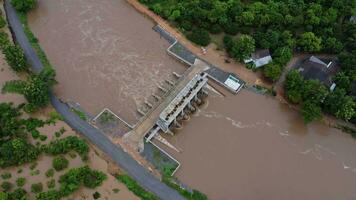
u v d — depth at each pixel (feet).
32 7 475.31
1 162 356.18
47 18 478.18
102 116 398.62
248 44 424.87
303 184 372.38
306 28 462.19
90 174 357.61
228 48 446.60
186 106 409.69
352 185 374.84
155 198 351.46
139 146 380.17
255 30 465.06
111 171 364.79
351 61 425.28
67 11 486.38
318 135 403.95
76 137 378.12
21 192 343.26
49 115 396.16
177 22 474.08
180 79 423.64
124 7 494.18
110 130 390.01
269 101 423.64
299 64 445.78
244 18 459.32
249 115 413.80
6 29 458.91
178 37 463.01
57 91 415.44
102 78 429.79
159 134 393.09
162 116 383.65
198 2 474.90
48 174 357.82
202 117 409.49
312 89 397.39
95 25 474.90
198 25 469.57
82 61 442.09
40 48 448.24
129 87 424.46
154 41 463.83
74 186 346.54
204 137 395.55
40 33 464.24
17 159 359.05
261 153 389.39
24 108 393.09
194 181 367.25
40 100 388.16
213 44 457.68
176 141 391.24
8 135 376.89
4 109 390.42
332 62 437.17
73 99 411.54
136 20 481.87
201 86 410.72
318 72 421.59
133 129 387.96
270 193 365.61
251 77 435.94
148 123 391.86
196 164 377.50
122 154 375.45
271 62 428.15
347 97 392.88
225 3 470.80
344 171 382.63
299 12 469.57
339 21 479.82
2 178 354.95
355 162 388.78
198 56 448.24
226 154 386.11
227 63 443.32
